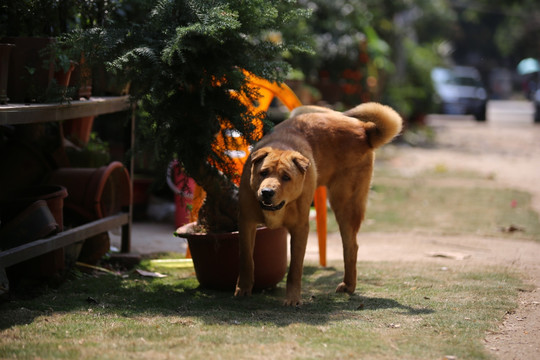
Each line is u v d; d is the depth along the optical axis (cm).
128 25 772
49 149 943
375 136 796
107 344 563
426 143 2920
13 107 679
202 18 705
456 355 557
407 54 3300
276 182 666
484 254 1057
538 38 6975
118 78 772
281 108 1797
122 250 980
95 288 792
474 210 1466
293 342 575
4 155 914
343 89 2189
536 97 4112
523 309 719
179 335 592
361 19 2316
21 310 670
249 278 759
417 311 701
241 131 760
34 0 815
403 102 2905
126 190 968
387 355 551
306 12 780
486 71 7862
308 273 932
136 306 711
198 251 796
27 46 750
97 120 1455
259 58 788
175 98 769
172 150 777
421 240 1180
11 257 682
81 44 725
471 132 3478
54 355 530
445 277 873
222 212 815
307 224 734
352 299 761
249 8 738
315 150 771
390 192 1705
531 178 1958
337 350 557
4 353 535
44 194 845
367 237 1217
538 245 1128
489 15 7569
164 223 1348
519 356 572
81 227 830
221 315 672
